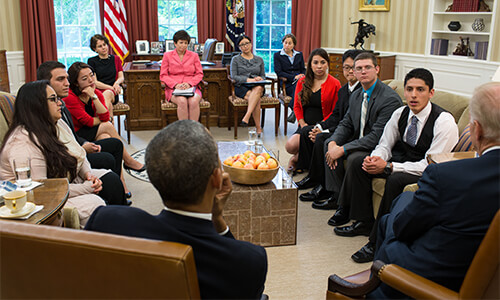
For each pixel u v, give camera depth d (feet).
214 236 3.81
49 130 7.92
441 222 4.79
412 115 9.43
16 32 23.22
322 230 10.50
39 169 7.64
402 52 22.97
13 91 23.56
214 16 27.37
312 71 13.76
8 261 3.55
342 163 11.01
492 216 4.46
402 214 5.24
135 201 12.09
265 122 21.12
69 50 26.21
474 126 4.92
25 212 5.94
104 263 3.30
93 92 12.13
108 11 24.84
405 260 5.15
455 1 20.04
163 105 17.57
